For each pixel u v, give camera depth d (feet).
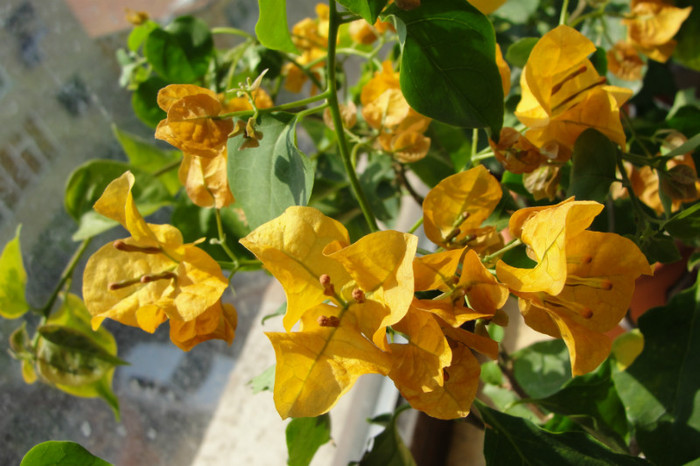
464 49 0.90
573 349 0.74
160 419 1.54
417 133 1.11
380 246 0.75
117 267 0.89
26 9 1.54
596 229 1.06
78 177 1.27
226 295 1.74
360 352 0.77
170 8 1.85
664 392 1.05
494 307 0.77
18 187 1.46
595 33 1.56
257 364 1.77
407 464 1.20
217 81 1.38
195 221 1.25
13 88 1.48
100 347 1.23
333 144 1.40
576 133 0.97
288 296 0.78
